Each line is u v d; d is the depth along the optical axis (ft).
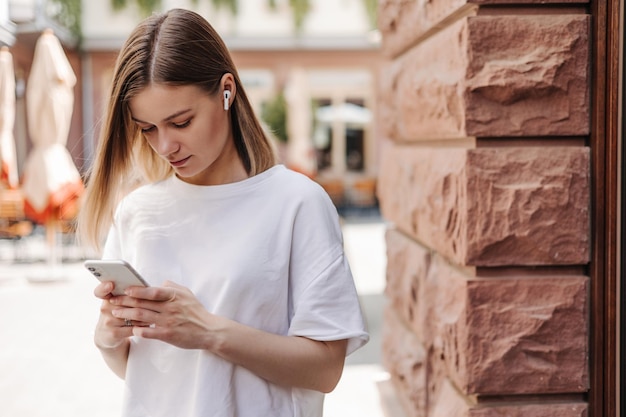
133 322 4.38
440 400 7.81
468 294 6.61
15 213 30.01
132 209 4.96
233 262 4.56
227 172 4.81
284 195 4.67
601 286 6.51
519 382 6.62
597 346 6.54
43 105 26.89
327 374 4.55
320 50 56.29
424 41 8.55
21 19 32.04
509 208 6.51
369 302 21.75
